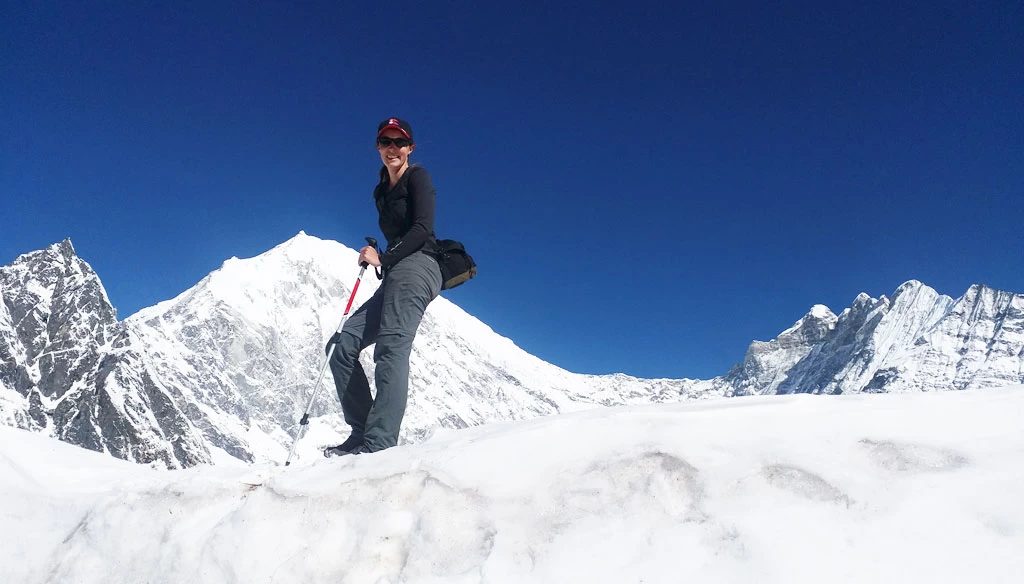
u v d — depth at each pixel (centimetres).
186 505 356
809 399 351
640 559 266
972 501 259
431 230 502
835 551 249
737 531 265
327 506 332
